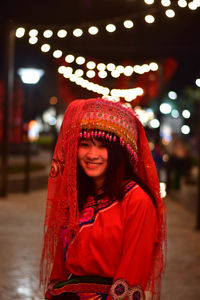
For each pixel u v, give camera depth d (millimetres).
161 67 14797
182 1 6824
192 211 11445
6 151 12586
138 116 2354
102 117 2268
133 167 2400
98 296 2258
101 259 2223
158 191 2336
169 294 5359
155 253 2311
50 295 2451
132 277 2139
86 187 2389
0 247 7176
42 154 31531
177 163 15672
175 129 31734
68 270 2385
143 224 2174
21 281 5609
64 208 2363
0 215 9898
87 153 2297
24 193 13672
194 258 6957
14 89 27094
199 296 5328
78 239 2270
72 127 2283
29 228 8672
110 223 2213
